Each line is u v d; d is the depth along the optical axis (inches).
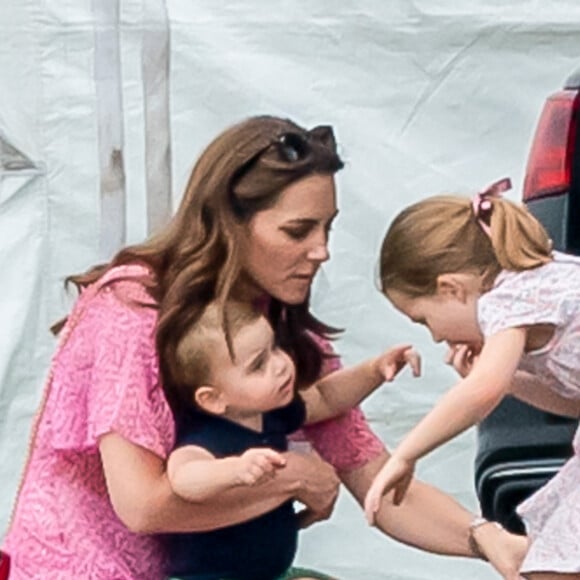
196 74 235.1
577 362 205.5
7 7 234.5
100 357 200.4
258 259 205.3
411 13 234.8
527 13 234.1
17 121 235.5
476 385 201.9
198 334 201.5
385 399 233.5
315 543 237.6
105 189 235.5
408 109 235.3
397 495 213.8
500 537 218.2
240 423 204.7
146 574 203.9
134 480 198.8
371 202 234.5
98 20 234.5
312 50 235.6
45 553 201.0
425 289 213.8
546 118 228.7
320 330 214.8
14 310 235.8
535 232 208.8
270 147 205.0
